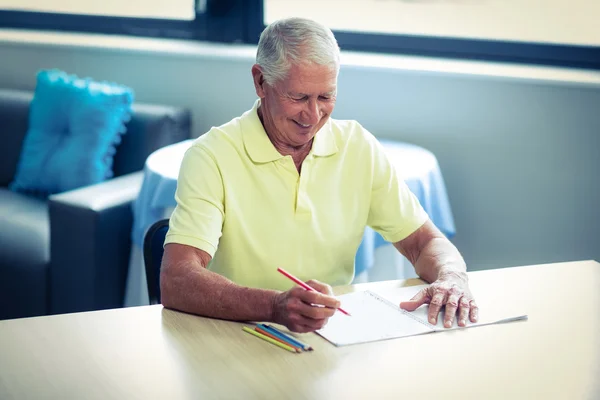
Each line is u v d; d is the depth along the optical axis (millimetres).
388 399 1265
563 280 1769
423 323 1526
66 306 2912
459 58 3146
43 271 2943
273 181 1749
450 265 1717
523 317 1570
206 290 1530
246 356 1388
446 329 1508
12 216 3115
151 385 1289
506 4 3031
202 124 3496
